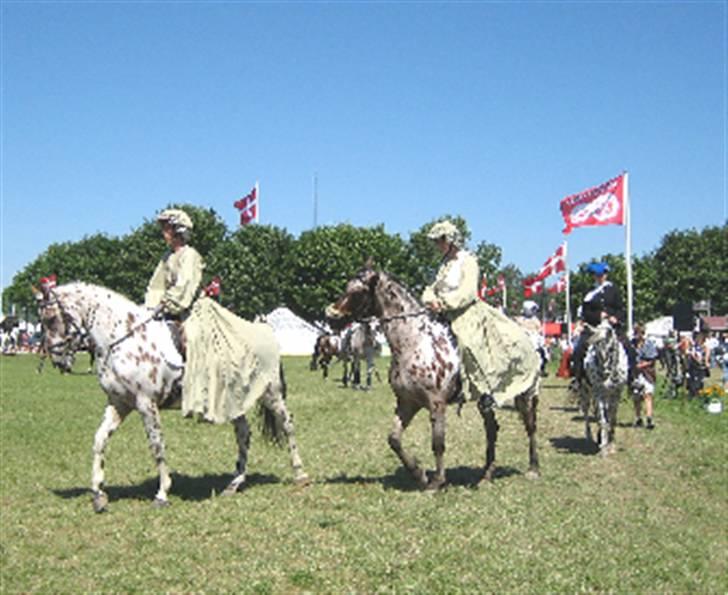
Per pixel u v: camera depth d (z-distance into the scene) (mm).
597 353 12688
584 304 13336
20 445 14125
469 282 9656
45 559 7375
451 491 9820
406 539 7754
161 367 9242
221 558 7289
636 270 83250
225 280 77875
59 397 23266
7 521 8703
